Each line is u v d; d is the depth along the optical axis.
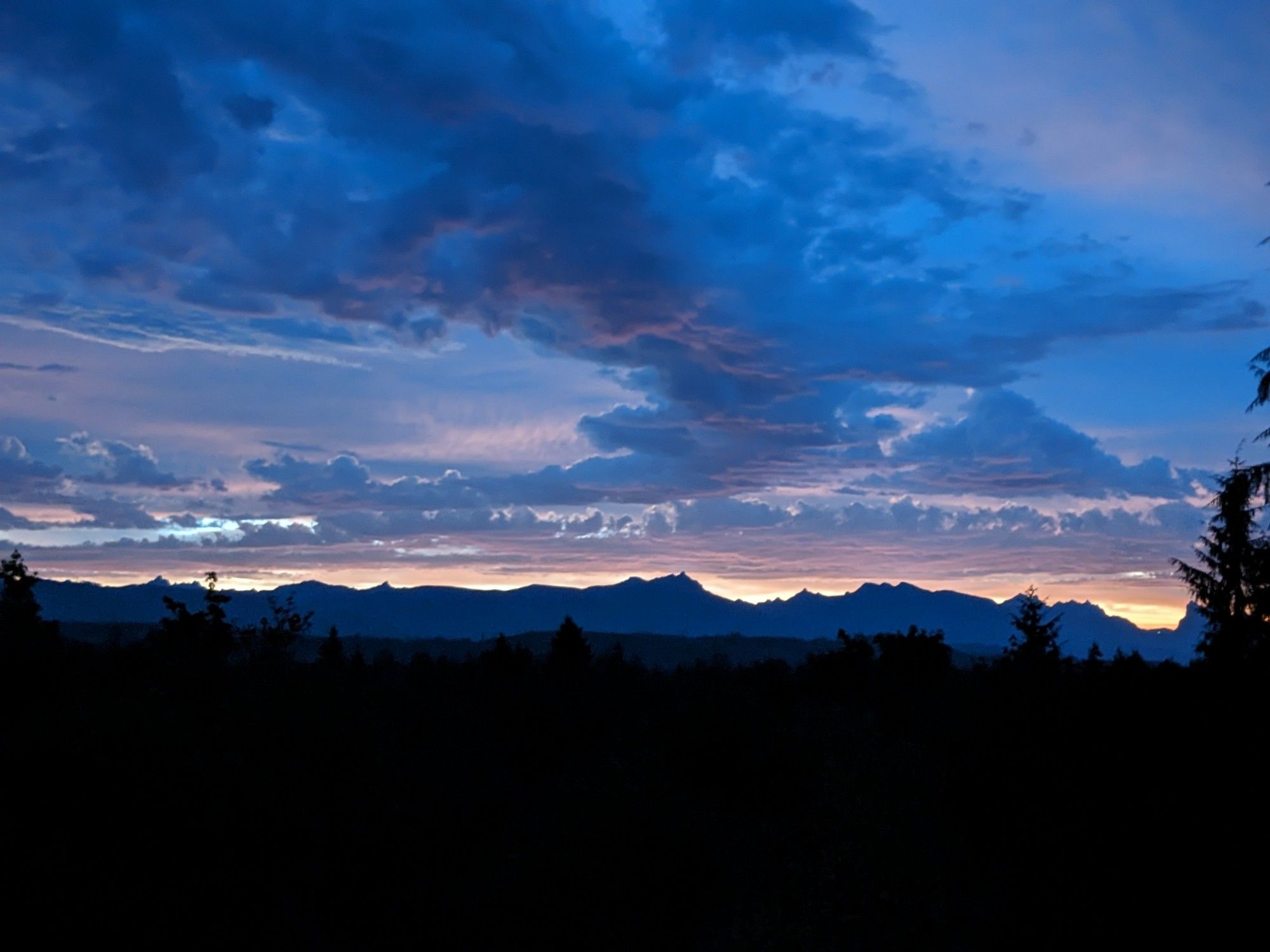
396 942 9.94
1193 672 14.05
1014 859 12.80
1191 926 10.42
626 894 11.12
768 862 14.07
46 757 9.41
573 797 13.47
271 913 9.31
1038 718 14.98
